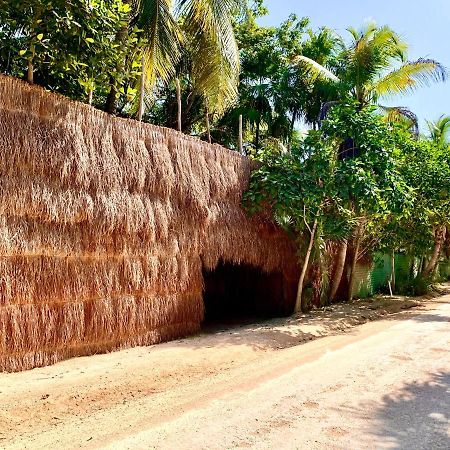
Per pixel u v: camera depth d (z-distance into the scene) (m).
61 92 8.61
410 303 14.57
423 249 16.70
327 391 5.47
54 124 6.73
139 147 7.86
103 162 7.24
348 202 11.41
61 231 6.68
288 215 10.77
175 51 11.51
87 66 7.41
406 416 4.71
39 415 4.62
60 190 6.68
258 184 10.11
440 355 7.31
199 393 5.40
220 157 9.68
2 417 4.44
